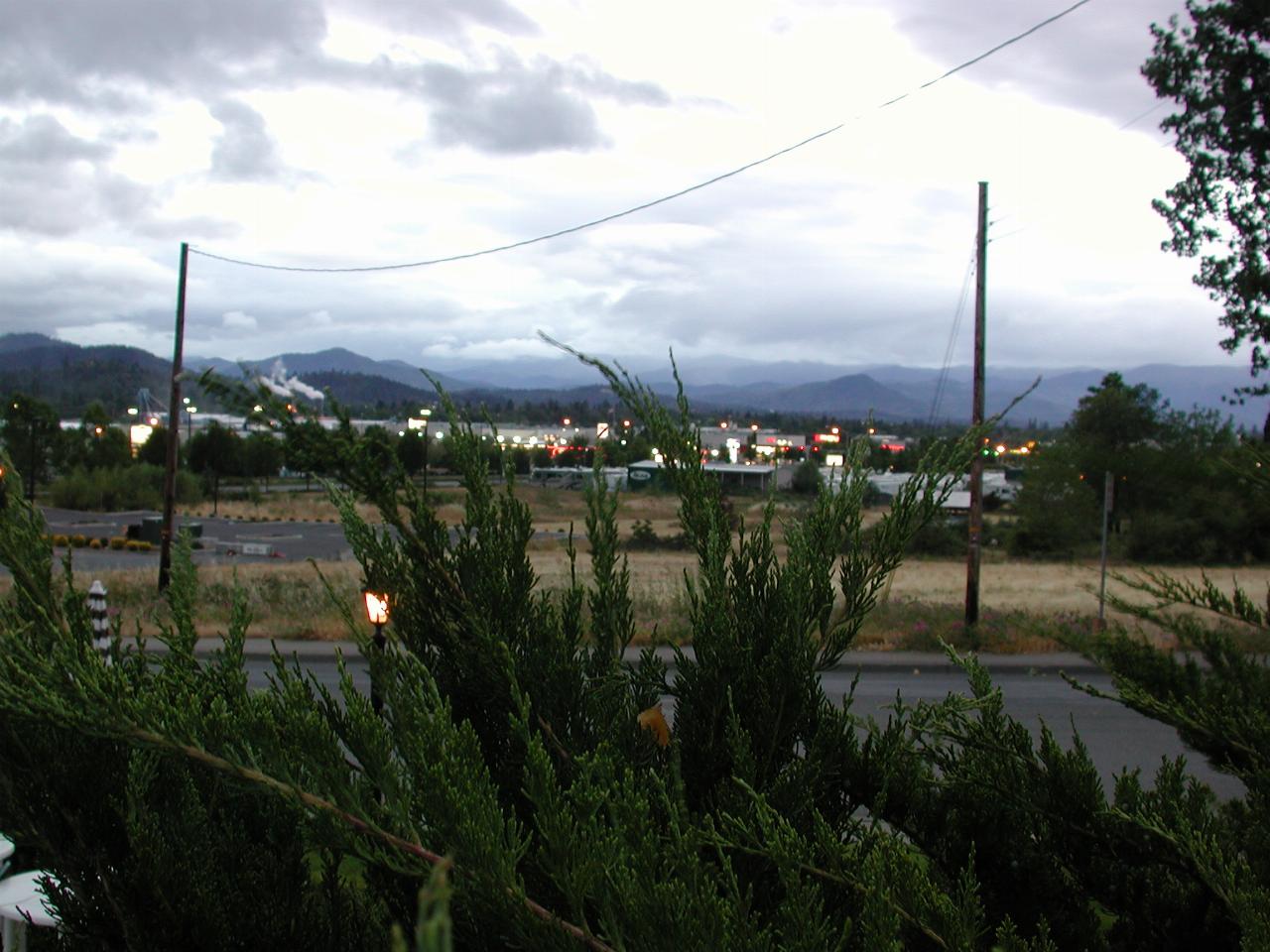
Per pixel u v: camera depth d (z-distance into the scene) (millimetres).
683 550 36281
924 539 46031
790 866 1580
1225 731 2555
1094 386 54250
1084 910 2285
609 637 2277
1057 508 44625
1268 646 2836
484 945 1578
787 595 2158
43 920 3670
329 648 15539
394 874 1827
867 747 2191
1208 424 45531
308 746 1510
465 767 1489
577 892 1412
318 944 1893
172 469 23469
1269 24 22234
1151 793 2430
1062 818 2273
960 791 2381
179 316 24297
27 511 1911
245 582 21000
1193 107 24562
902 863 1750
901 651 17469
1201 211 26609
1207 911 2289
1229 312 28094
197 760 1518
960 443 2234
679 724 2135
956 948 1697
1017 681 15211
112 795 1882
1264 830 2367
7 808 1838
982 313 19000
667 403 2730
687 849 1505
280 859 1999
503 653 1962
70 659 1521
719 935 1408
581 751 2004
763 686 2084
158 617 2184
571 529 2262
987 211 18906
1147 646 2953
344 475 1947
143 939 1749
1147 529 37781
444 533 2070
